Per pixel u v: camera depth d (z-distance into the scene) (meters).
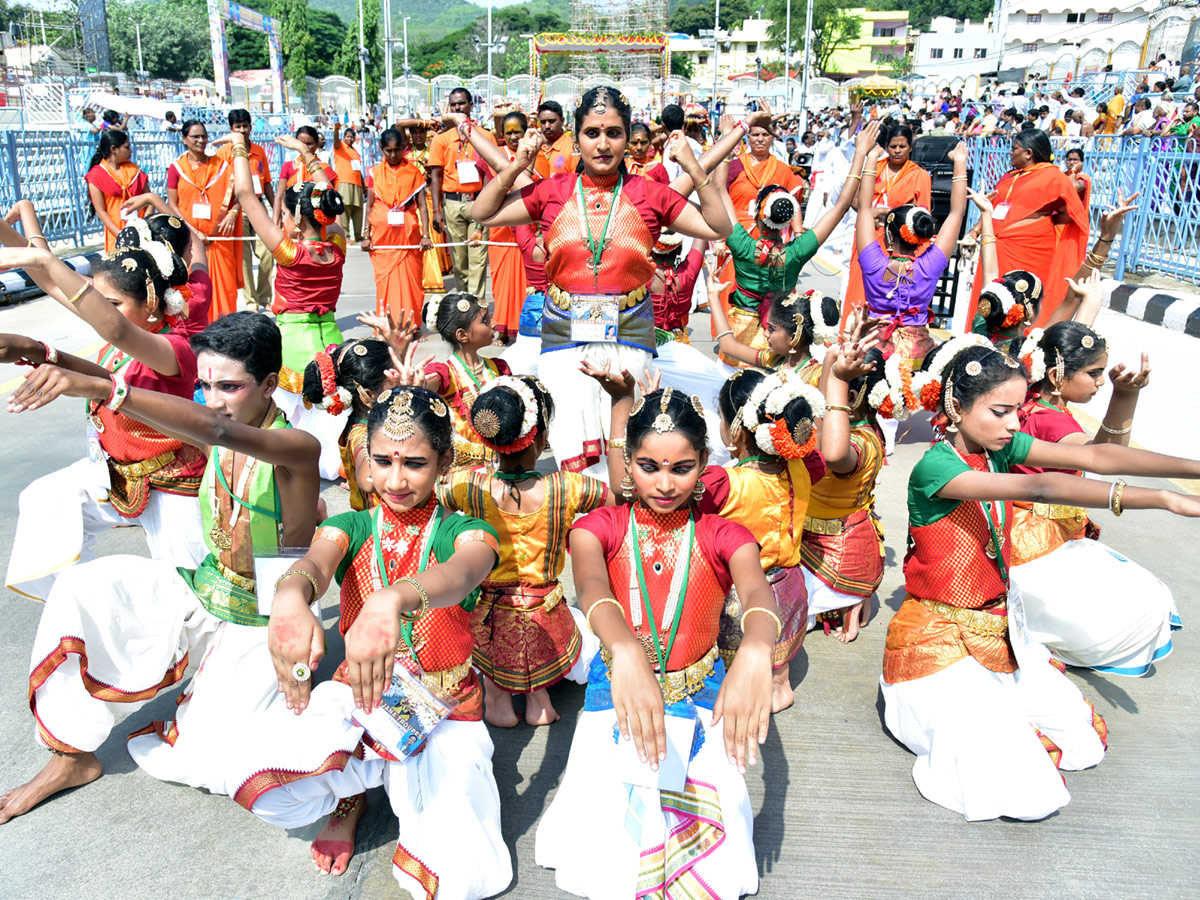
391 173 8.46
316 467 2.90
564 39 40.19
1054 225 7.88
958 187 6.28
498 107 10.93
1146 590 3.60
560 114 10.45
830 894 2.73
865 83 51.56
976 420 3.04
